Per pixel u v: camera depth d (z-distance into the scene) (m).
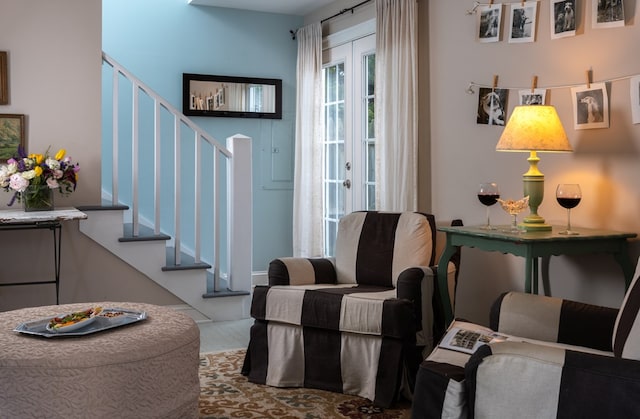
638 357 1.87
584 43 3.47
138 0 5.92
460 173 4.32
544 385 1.84
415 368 3.18
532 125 3.30
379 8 4.93
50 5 4.55
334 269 3.94
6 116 4.43
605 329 2.42
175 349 2.47
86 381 2.22
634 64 3.20
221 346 4.20
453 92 4.35
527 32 3.79
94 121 4.68
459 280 4.38
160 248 4.80
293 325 3.42
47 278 4.54
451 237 3.50
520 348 1.91
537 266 3.63
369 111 5.47
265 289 3.49
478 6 4.08
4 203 4.45
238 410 3.06
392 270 3.73
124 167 5.89
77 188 4.66
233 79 6.23
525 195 3.42
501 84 3.98
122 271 4.74
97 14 4.67
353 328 3.20
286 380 3.40
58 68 4.58
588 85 3.42
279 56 6.46
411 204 4.62
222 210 6.22
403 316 3.10
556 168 3.64
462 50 4.26
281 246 6.54
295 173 6.31
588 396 1.77
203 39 6.16
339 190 5.97
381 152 4.98
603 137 3.37
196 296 4.89
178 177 4.87
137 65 5.93
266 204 6.48
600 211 3.39
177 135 4.85
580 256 3.50
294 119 6.55
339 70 5.92
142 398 2.35
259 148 6.43
